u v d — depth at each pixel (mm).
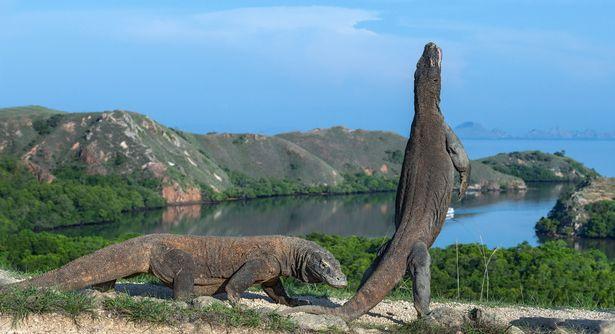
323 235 39406
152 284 11961
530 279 23234
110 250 9586
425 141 10141
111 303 8203
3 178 98875
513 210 120875
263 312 8633
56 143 142000
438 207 10062
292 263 9938
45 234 35844
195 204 134125
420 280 9602
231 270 9859
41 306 7941
